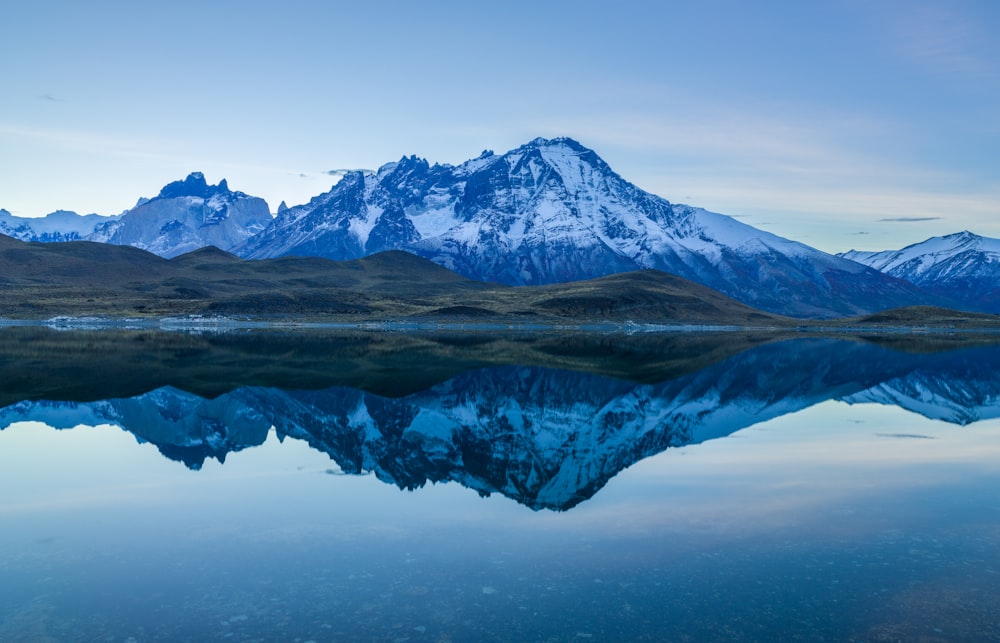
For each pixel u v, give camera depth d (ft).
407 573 55.11
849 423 128.26
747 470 88.99
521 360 269.44
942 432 117.70
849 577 53.83
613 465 93.25
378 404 151.02
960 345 411.34
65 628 46.37
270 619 47.62
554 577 54.03
